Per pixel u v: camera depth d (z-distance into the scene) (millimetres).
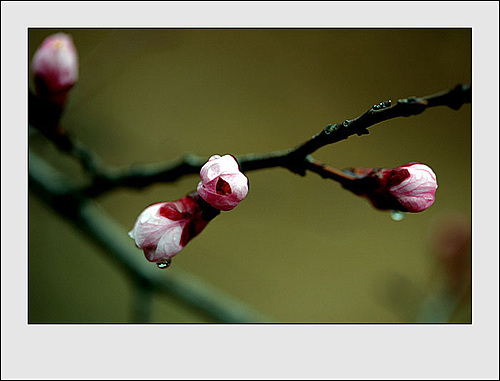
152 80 650
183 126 676
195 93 687
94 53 443
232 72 744
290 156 359
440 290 453
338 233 566
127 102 625
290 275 741
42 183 423
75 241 623
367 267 752
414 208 360
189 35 715
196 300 434
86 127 486
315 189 553
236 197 346
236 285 718
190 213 357
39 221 596
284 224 587
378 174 361
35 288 602
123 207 626
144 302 431
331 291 737
